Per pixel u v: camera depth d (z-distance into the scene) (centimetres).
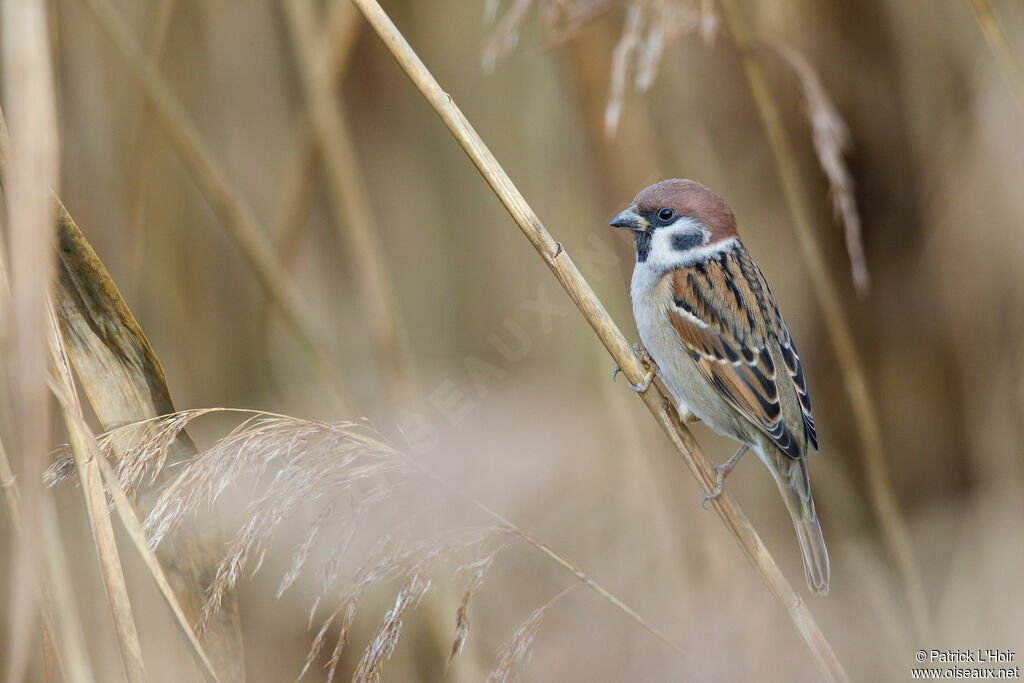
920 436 1037
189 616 518
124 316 508
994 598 855
